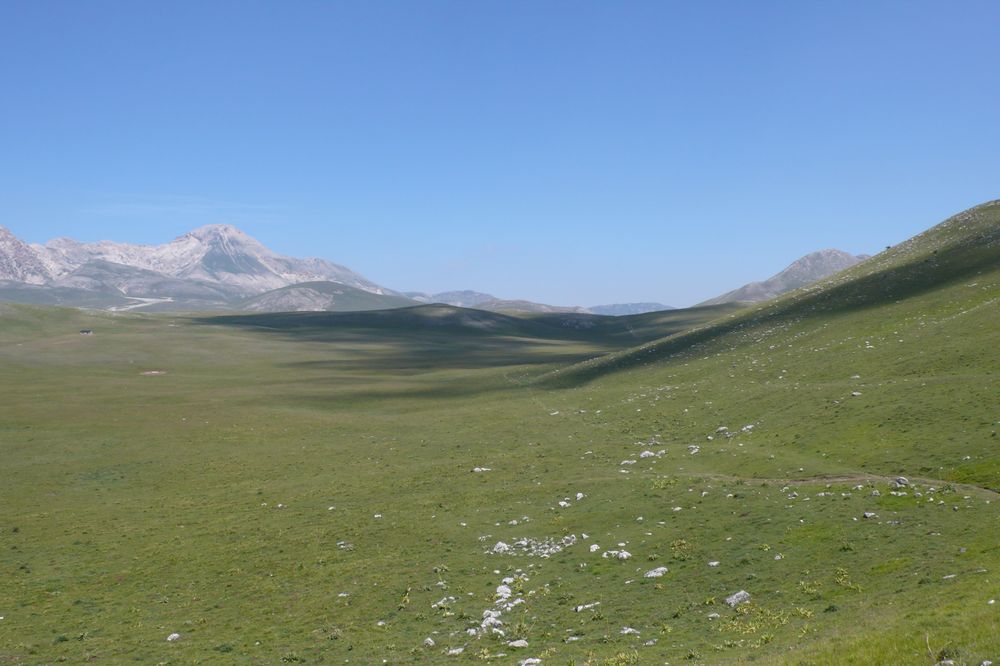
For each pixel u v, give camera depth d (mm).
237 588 47188
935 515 39469
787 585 35000
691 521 47344
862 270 151125
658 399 97375
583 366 150125
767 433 69312
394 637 36188
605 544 46062
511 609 37844
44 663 36625
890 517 40562
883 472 51438
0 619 43594
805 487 49531
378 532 56562
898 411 63375
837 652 23969
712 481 55812
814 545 39125
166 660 36000
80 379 178250
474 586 42562
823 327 114000
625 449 76000
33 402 136375
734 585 36312
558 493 61062
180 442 100000
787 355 103438
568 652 30906
